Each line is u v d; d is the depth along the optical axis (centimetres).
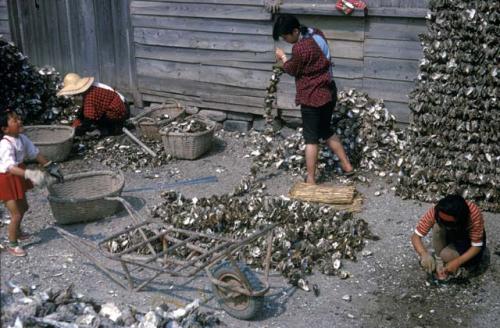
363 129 817
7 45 1014
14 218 616
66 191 717
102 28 1041
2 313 481
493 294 568
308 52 716
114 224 690
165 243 609
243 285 513
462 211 536
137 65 1021
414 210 711
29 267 604
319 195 724
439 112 704
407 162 734
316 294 570
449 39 688
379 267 612
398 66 816
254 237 540
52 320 474
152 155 873
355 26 830
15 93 1009
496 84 675
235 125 963
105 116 940
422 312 547
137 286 576
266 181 798
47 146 848
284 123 929
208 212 666
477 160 698
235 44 924
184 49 970
